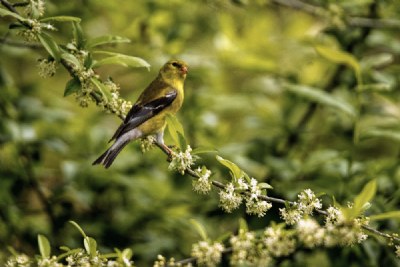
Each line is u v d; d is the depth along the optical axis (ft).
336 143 43.16
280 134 41.65
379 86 36.09
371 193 20.35
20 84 42.80
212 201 37.99
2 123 36.55
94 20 44.01
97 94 27.04
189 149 24.00
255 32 49.08
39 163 38.70
